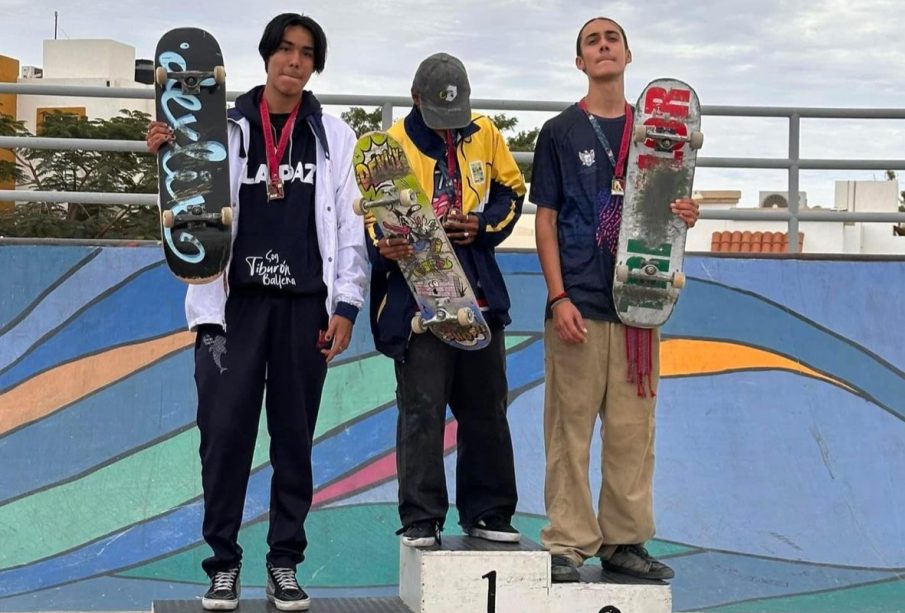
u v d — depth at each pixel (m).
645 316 4.51
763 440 7.27
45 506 6.61
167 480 6.79
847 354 7.70
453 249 4.37
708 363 7.58
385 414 7.17
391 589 6.33
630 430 4.56
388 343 4.39
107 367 7.23
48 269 7.48
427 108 4.36
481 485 4.59
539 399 7.38
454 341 4.30
